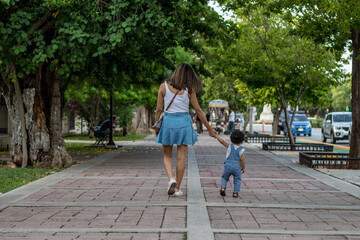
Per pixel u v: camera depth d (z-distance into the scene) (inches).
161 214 184.1
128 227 162.6
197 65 607.8
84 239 146.9
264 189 256.7
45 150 398.0
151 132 1317.7
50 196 226.7
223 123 1268.5
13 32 327.0
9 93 408.2
